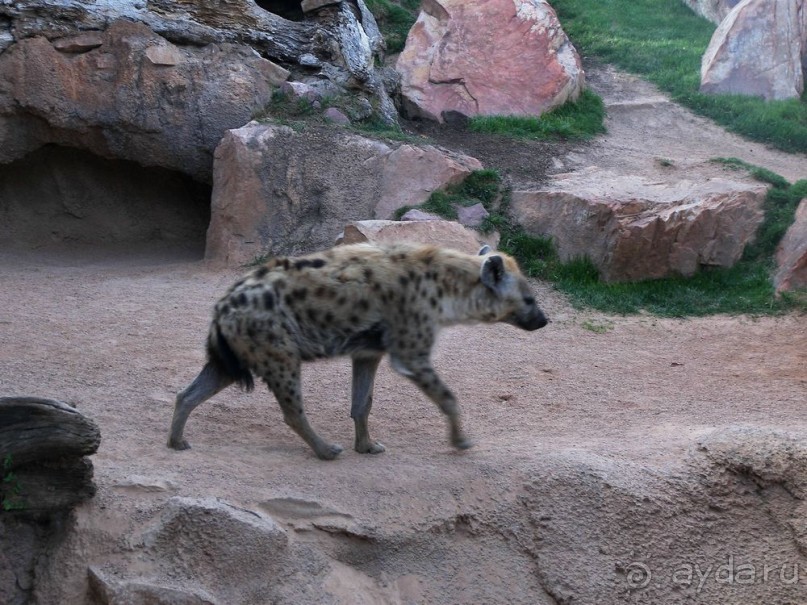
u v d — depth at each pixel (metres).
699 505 8.63
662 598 8.09
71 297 14.59
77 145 19.30
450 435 8.77
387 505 7.80
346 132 18.48
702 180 18.27
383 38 24.42
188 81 19.12
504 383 11.73
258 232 17.33
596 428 10.18
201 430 9.20
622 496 8.35
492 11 23.19
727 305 15.15
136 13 19.38
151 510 7.31
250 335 8.04
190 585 6.93
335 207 17.48
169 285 15.70
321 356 8.31
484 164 18.92
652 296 15.52
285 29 20.67
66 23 18.94
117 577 6.87
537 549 8.00
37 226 20.23
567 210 16.36
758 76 25.03
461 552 7.82
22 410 6.98
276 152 17.73
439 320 8.51
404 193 17.27
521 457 8.66
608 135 22.52
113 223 20.69
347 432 9.51
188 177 20.69
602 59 27.59
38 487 7.16
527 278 15.94
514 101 22.47
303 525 7.50
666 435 9.73
